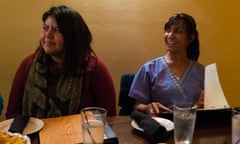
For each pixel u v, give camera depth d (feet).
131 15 8.35
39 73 5.82
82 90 5.88
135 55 8.55
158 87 6.31
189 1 8.63
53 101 5.71
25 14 7.78
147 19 8.45
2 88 7.94
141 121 4.44
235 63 9.14
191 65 6.45
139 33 8.48
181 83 6.27
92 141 3.61
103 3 8.13
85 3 8.05
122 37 8.40
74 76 5.82
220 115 4.79
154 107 5.39
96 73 5.98
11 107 5.95
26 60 6.10
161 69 6.39
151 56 8.66
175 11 8.59
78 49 5.74
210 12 8.80
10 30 7.77
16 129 4.16
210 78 5.10
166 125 4.50
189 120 3.74
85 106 5.90
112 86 6.16
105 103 6.01
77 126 4.40
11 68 7.92
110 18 8.24
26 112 5.86
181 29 6.26
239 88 9.18
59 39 5.61
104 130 4.00
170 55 6.45
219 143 4.14
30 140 3.90
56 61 5.88
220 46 9.02
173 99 6.22
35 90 5.79
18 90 6.00
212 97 5.02
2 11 7.64
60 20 5.60
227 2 8.84
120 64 8.50
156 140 4.10
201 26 8.82
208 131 4.50
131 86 6.46
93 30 8.20
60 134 4.14
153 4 8.42
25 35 7.86
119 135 4.30
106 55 8.39
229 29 8.98
